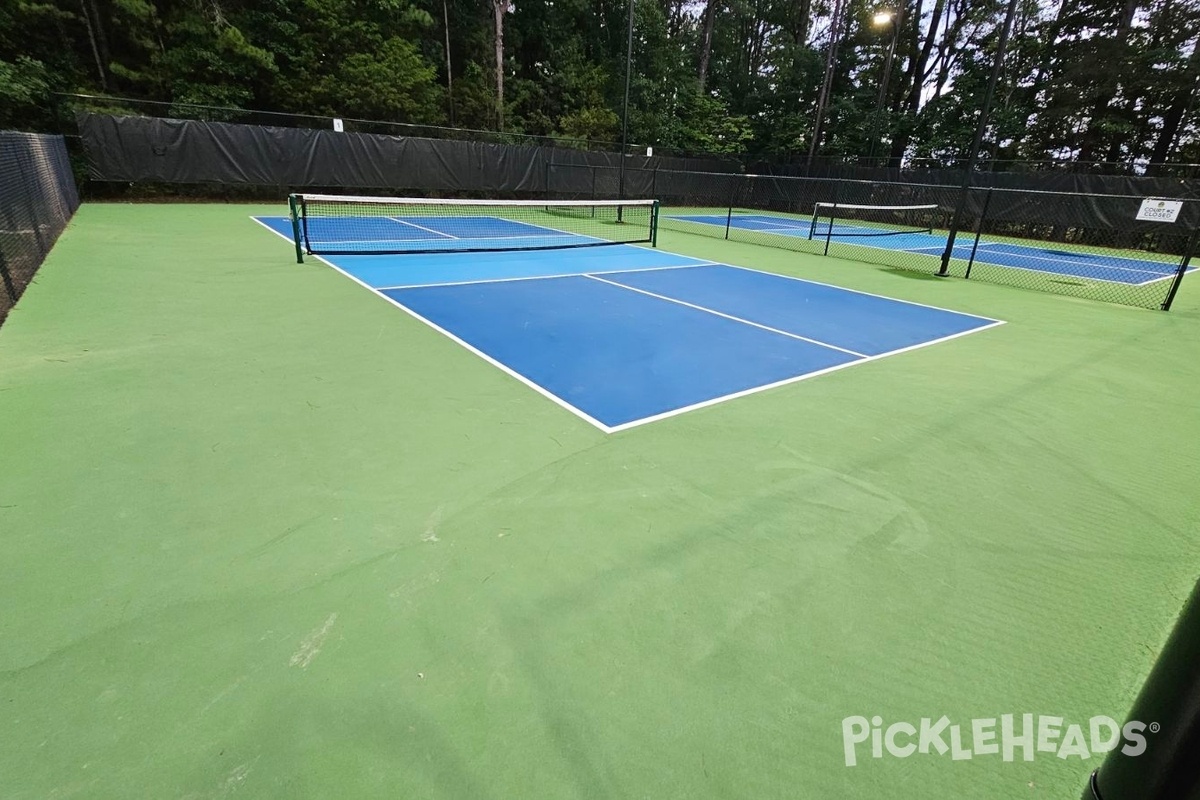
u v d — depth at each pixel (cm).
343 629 200
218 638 194
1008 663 200
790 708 179
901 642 207
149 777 151
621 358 495
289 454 314
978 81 2541
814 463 331
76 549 234
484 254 1031
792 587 232
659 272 927
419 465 308
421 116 2033
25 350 455
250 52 1662
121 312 564
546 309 647
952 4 2989
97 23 1623
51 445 314
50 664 183
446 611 210
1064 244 1716
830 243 1470
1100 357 566
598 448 336
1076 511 294
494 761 158
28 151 766
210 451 314
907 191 2030
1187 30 2048
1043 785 160
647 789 153
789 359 516
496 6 2306
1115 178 1612
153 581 219
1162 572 250
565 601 218
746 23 3625
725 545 255
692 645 201
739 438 357
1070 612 225
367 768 155
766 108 3203
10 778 150
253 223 1242
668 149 2336
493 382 427
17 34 1495
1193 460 354
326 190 1627
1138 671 199
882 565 247
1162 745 97
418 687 180
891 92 3120
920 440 366
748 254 1190
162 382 403
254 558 233
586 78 2544
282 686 178
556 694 180
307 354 470
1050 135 2312
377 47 1931
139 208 1366
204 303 610
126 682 177
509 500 279
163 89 1697
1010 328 670
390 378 426
